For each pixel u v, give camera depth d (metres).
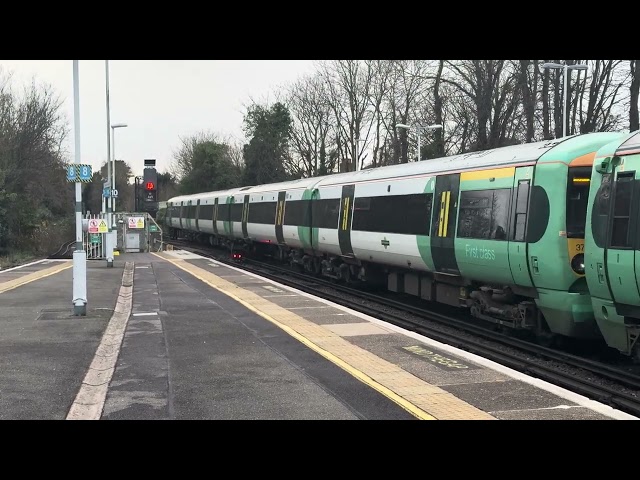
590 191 9.03
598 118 32.97
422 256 14.14
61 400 6.71
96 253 30.48
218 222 36.44
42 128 38.16
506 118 35.25
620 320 8.53
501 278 11.28
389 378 7.49
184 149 78.00
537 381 7.30
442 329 13.15
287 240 24.67
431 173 13.78
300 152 51.09
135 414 6.21
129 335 10.47
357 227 17.66
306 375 7.68
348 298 17.80
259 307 13.68
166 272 22.72
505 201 10.98
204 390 7.05
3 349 9.36
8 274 22.12
